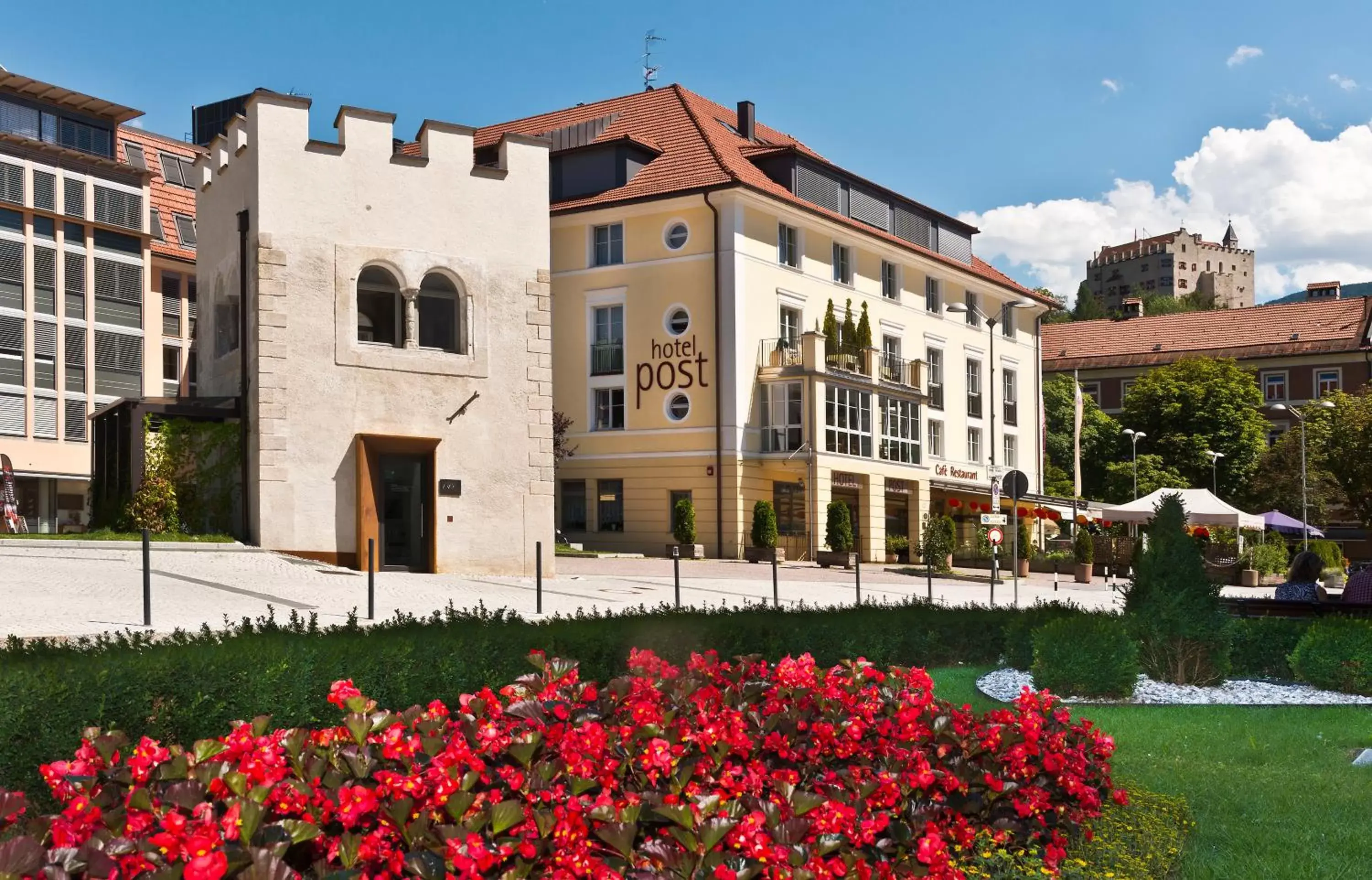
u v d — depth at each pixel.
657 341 43.00
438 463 27.80
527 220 29.53
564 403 44.72
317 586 21.22
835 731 5.54
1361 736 10.00
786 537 43.12
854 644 12.10
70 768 4.29
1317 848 6.55
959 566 43.53
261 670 7.24
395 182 27.88
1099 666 11.91
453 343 28.59
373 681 7.77
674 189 42.19
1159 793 7.42
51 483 49.44
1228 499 78.12
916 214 52.75
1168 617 12.80
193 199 57.22
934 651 13.35
